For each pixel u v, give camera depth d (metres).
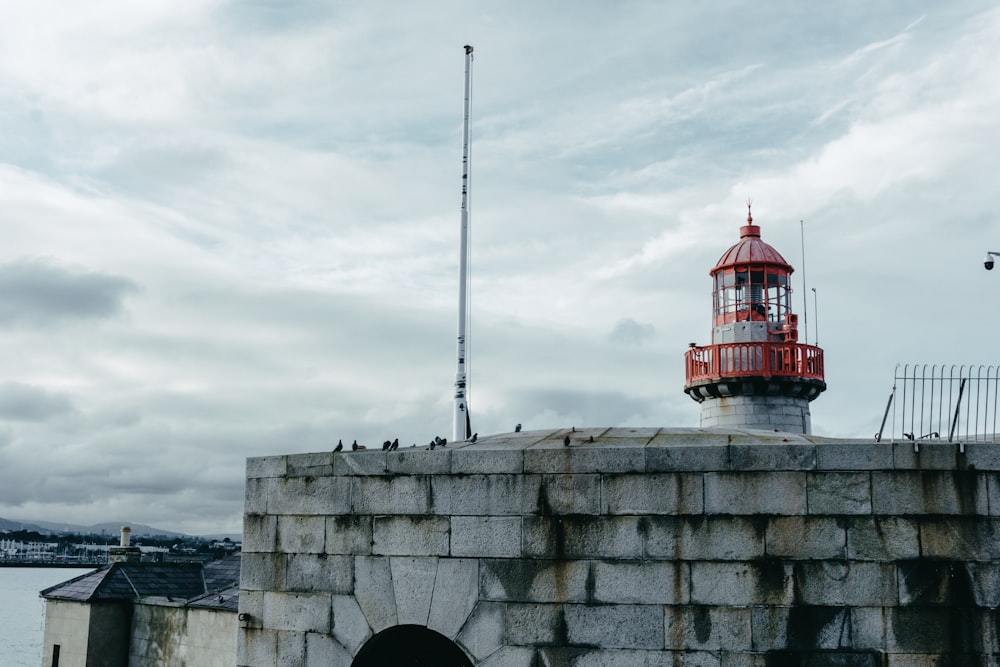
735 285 28.75
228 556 36.75
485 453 9.96
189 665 28.30
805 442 10.09
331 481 10.62
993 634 8.85
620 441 10.48
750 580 9.20
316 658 10.41
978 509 9.01
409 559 10.10
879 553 9.05
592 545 9.55
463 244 24.69
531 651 9.56
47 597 32.97
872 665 8.94
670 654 9.25
